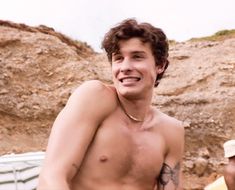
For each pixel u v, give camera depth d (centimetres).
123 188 274
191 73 2319
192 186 1700
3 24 2283
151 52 279
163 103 2091
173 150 306
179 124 313
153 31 280
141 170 281
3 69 2011
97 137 270
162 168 301
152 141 289
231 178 438
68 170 255
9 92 1931
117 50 276
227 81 2208
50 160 254
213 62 2370
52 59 2191
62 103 1988
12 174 611
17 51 2147
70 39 2536
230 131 1975
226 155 441
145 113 289
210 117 2014
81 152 261
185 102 2084
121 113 281
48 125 1905
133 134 282
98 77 2216
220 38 2845
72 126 262
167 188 301
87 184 266
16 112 1878
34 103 1941
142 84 274
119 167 273
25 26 2348
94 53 2591
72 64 2192
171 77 2317
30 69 2089
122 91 274
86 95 272
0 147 1725
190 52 2508
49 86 2067
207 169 1786
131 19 277
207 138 1947
